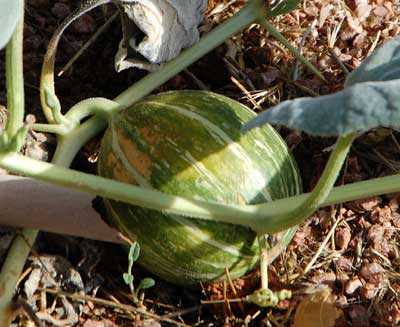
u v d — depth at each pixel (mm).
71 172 942
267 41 1232
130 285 1016
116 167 991
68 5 1249
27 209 1017
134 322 1051
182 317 1066
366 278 1091
